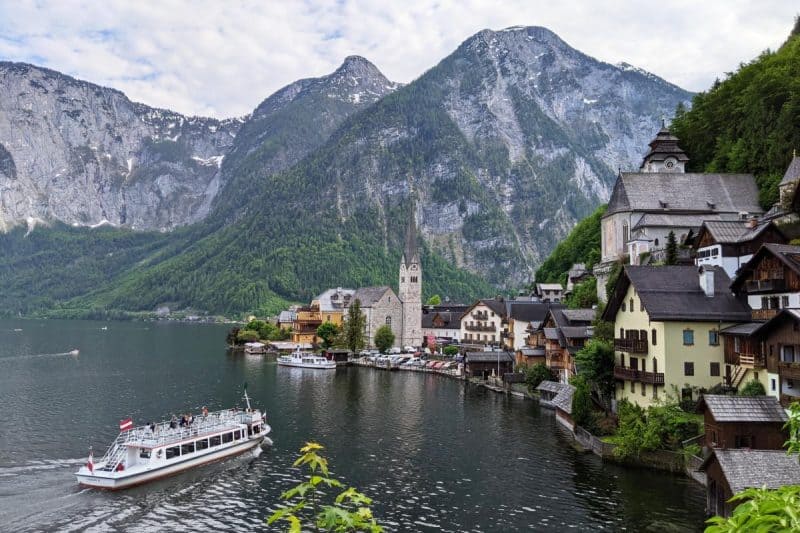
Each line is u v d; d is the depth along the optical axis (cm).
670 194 12544
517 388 12425
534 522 5528
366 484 6600
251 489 6500
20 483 6544
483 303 18838
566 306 14725
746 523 1195
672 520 5462
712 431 6131
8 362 17175
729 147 13750
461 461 7425
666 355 7325
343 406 11031
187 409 10512
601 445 7512
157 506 5988
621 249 12538
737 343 7075
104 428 8994
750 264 7256
